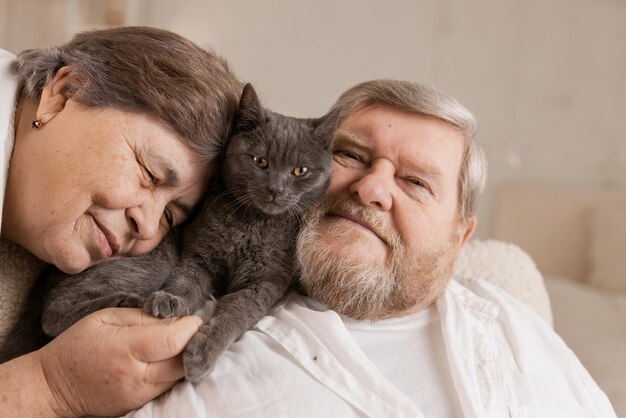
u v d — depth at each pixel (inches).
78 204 41.4
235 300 47.3
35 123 42.4
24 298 48.0
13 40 120.5
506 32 149.4
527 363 49.5
